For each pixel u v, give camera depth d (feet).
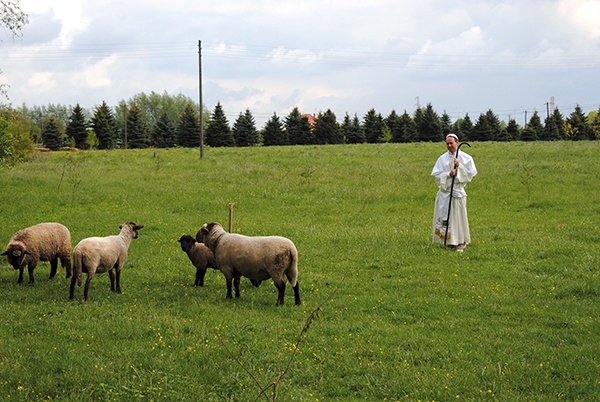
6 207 78.84
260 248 38.37
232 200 86.63
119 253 41.83
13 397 24.35
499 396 25.11
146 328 33.06
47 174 110.32
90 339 31.58
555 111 304.91
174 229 67.62
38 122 472.44
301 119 285.43
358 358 29.50
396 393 25.66
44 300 39.50
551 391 25.72
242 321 34.88
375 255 53.78
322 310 37.68
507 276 46.44
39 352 29.32
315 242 59.41
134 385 25.67
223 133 280.10
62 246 45.60
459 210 55.77
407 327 34.60
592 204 80.18
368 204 84.84
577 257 51.06
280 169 117.91
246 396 25.05
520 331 33.78
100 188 95.04
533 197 86.12
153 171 116.98
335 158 137.90
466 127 290.15
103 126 287.69
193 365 28.17
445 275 46.88
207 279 46.50
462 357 29.60
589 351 30.09
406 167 117.60
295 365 28.53
